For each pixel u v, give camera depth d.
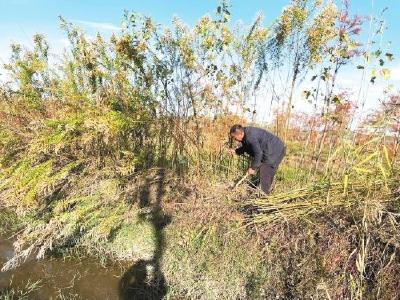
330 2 6.02
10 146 6.52
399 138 5.44
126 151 6.23
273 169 6.03
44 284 5.20
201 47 6.20
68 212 5.81
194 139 6.54
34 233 5.66
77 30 6.73
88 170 6.20
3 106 7.00
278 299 4.50
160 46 6.31
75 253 5.95
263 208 5.35
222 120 6.65
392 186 4.90
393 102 5.74
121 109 6.34
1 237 6.54
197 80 6.35
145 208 6.09
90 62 6.59
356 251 4.36
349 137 5.86
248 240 5.07
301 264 4.53
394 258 4.15
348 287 4.12
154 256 5.54
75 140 5.99
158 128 6.54
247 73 6.56
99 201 5.98
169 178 6.39
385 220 4.54
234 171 6.83
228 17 6.10
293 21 6.16
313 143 7.40
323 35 6.03
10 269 5.54
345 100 6.13
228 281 4.81
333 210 4.91
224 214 5.54
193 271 5.08
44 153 5.94
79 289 5.09
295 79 6.54
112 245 5.91
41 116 6.76
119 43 6.23
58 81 7.04
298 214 5.04
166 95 6.43
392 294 3.91
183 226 5.64
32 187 5.63
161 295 4.96
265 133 5.95
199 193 6.07
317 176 6.65
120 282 5.23
